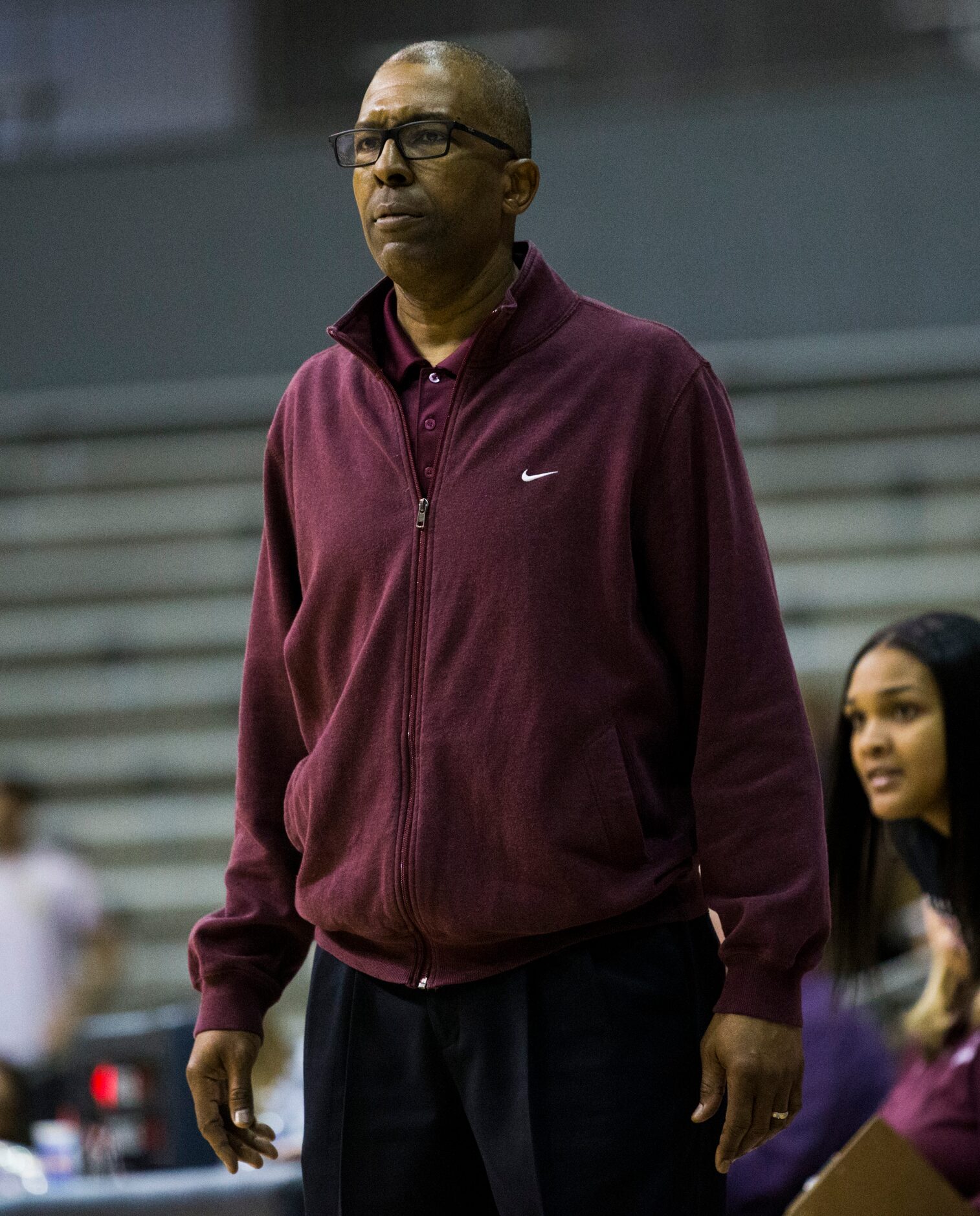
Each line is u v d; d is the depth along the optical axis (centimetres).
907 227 2011
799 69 2028
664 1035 451
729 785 455
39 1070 963
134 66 2150
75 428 2197
